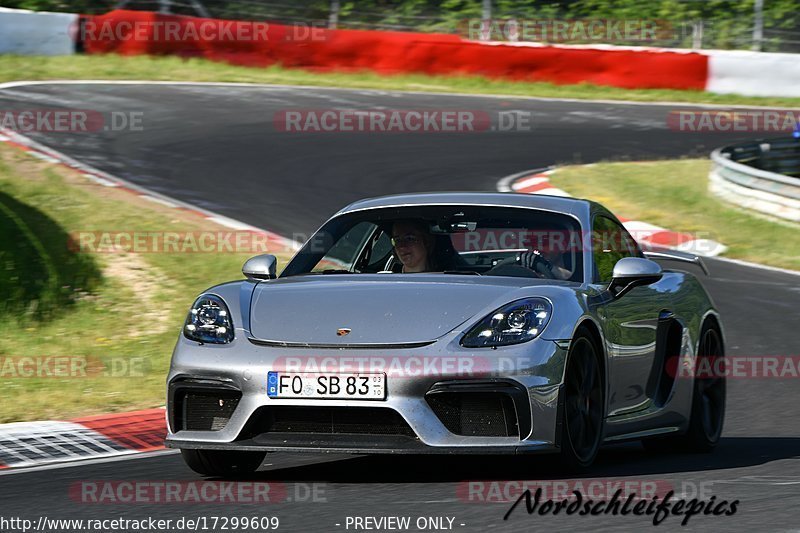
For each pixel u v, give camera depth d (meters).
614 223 21.80
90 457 21.19
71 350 31.92
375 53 88.31
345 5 94.62
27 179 48.00
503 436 16.52
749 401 27.20
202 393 17.39
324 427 16.77
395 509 15.12
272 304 17.94
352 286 18.27
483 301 17.38
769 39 94.44
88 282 36.97
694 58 89.94
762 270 44.66
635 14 96.62
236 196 50.91
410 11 94.88
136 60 83.00
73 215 43.31
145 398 27.47
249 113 70.31
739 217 52.41
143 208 46.09
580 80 89.56
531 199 20.86
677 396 21.03
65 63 79.94
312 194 52.28
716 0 97.06
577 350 17.55
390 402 16.33
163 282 37.81
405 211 20.67
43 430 23.72
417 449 16.20
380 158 61.00
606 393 18.41
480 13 95.12
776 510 14.89
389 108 75.44
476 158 62.72
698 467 19.00
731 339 33.78
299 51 87.44
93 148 58.03
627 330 19.31
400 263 19.94
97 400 27.06
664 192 56.69
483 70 88.81
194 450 17.92
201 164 56.75
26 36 81.56
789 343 33.28
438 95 81.75
